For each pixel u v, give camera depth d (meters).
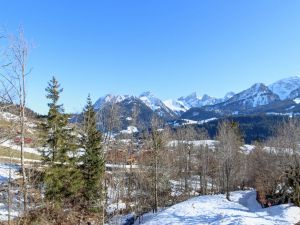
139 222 44.16
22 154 22.62
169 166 60.19
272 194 54.53
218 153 74.19
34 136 32.62
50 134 37.00
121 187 47.19
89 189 41.06
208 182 91.50
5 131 16.61
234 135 82.06
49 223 30.42
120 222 43.34
